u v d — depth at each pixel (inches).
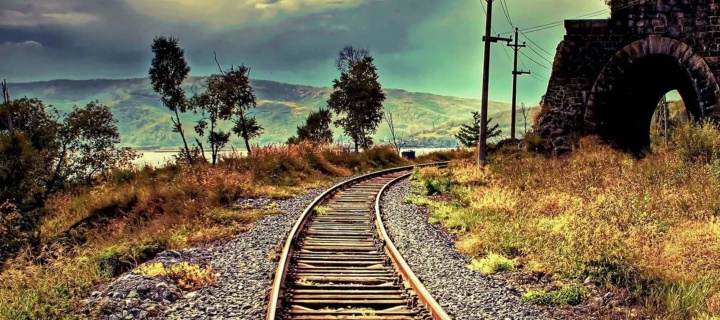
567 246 421.1
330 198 776.3
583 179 713.6
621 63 1058.7
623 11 1059.9
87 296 348.5
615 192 600.1
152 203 770.2
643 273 366.6
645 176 702.5
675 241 429.4
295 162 1100.5
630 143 1165.1
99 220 774.5
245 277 380.2
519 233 495.5
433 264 421.7
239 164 978.1
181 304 323.0
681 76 1086.4
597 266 384.8
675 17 1039.6
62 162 1310.3
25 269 467.5
